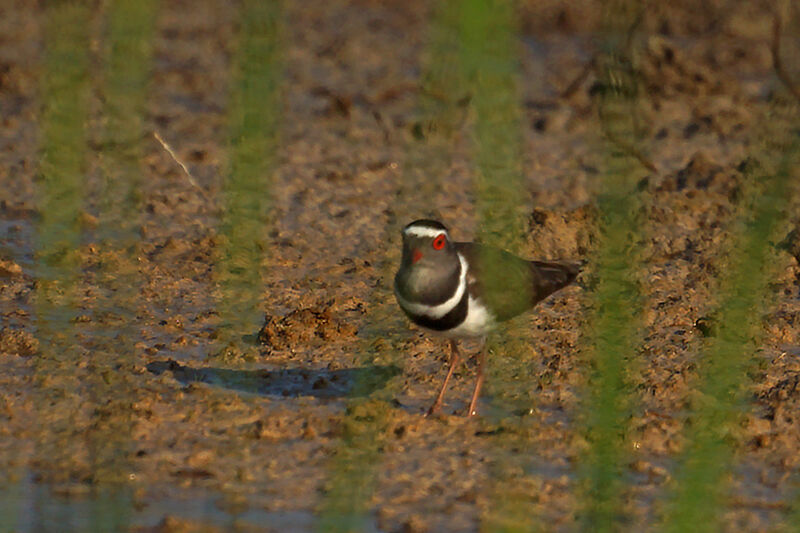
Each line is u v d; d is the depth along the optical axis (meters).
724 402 10.90
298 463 11.12
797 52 27.14
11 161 20.05
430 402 12.54
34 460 10.93
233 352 13.45
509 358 13.44
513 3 8.36
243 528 9.90
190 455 11.16
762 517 10.21
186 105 23.94
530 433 11.69
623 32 8.96
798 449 11.48
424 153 20.94
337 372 13.12
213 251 16.52
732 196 18.67
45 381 12.41
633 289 7.71
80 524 9.74
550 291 12.47
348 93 25.33
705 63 26.97
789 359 13.44
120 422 11.65
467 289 11.50
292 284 15.48
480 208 12.32
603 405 7.19
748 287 7.68
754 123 21.06
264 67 7.81
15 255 16.12
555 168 20.36
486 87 8.81
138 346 13.52
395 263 16.33
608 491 7.35
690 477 7.37
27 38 28.80
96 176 18.81
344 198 18.81
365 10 34.09
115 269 15.70
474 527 10.02
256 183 8.25
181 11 33.56
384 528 10.01
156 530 9.83
